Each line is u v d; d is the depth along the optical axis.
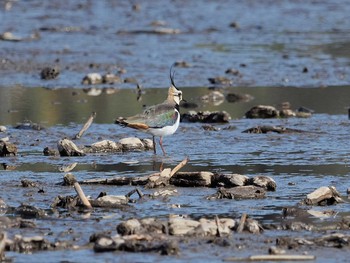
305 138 18.33
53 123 19.95
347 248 11.41
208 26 34.62
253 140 18.14
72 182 14.42
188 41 31.39
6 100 22.58
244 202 13.48
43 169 15.66
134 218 12.25
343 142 17.95
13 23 34.56
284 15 37.66
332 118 20.47
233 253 11.18
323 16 37.41
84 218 12.62
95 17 36.47
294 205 13.30
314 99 22.80
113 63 27.22
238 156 16.70
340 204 13.41
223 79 24.81
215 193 13.84
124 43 30.75
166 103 16.95
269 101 22.59
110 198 13.25
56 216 12.73
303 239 11.59
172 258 10.99
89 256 11.08
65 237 11.79
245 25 35.00
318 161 16.27
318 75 25.75
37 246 11.38
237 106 22.16
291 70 26.42
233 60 27.92
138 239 11.54
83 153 16.78
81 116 20.70
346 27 34.69
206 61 27.72
